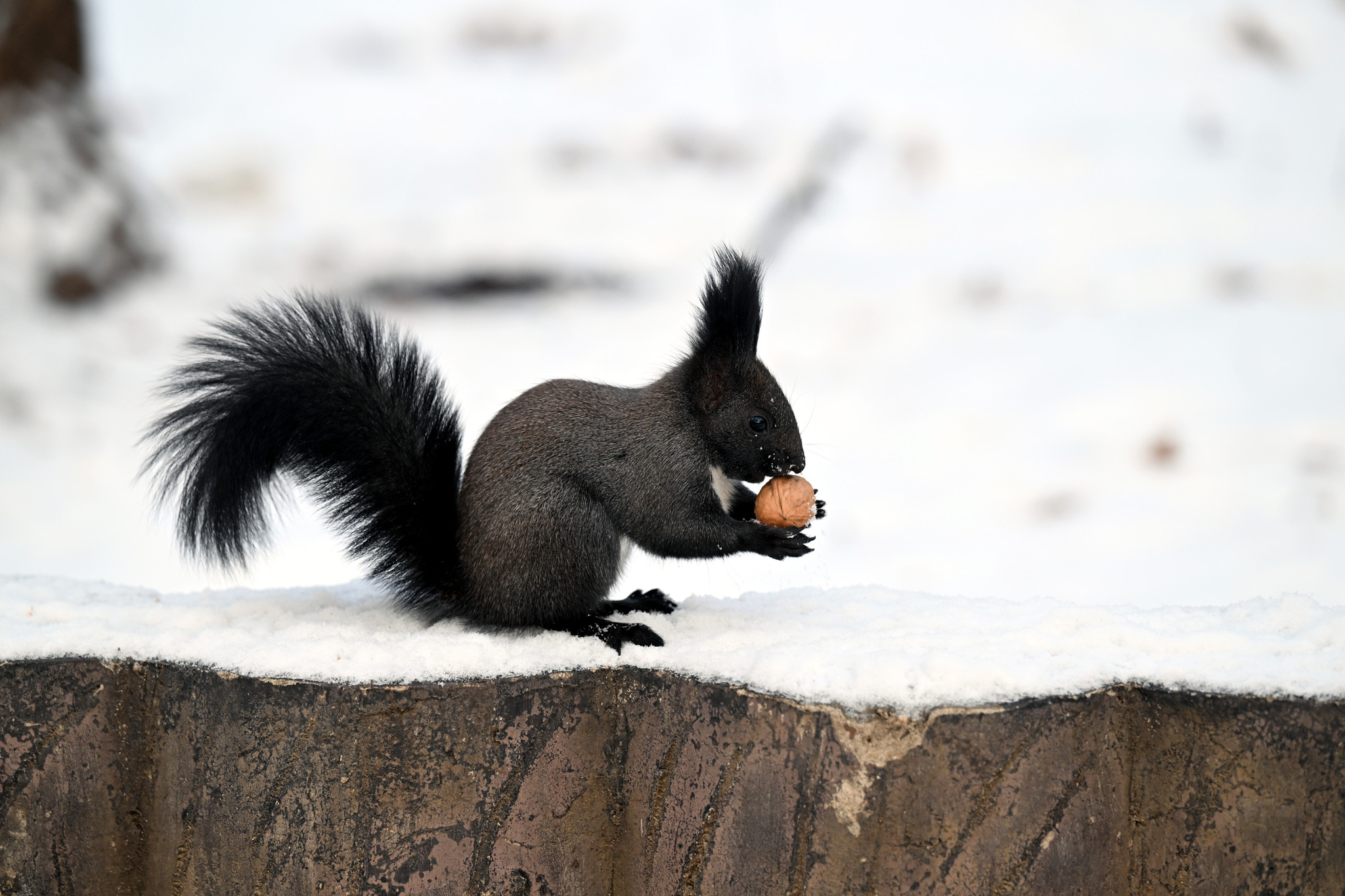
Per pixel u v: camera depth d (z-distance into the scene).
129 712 5.77
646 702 5.59
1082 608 5.86
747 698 5.23
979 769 4.95
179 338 19.27
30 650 5.76
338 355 6.38
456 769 5.46
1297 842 5.02
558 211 26.50
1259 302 19.47
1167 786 5.16
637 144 29.58
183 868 5.70
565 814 5.64
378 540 6.35
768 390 6.28
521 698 5.51
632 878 5.68
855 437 15.33
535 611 6.03
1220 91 29.91
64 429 15.62
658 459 6.18
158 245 22.25
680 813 5.48
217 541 6.22
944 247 23.33
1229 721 5.03
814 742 5.05
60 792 5.77
